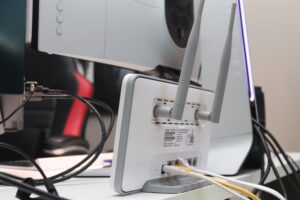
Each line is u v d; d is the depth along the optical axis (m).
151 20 0.66
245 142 0.68
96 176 0.53
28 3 0.48
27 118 1.28
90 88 1.18
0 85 0.46
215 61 0.71
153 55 0.67
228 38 0.46
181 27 0.74
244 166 0.67
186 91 0.41
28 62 0.88
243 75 0.72
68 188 0.45
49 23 0.48
